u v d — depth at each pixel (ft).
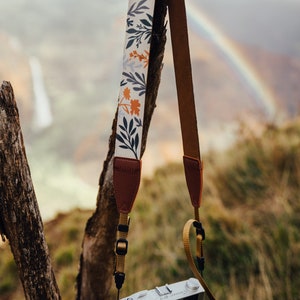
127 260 12.65
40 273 3.93
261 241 10.90
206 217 12.62
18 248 3.79
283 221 11.35
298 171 13.29
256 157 14.83
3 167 3.48
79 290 5.43
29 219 3.71
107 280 5.26
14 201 3.59
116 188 3.55
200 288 4.20
